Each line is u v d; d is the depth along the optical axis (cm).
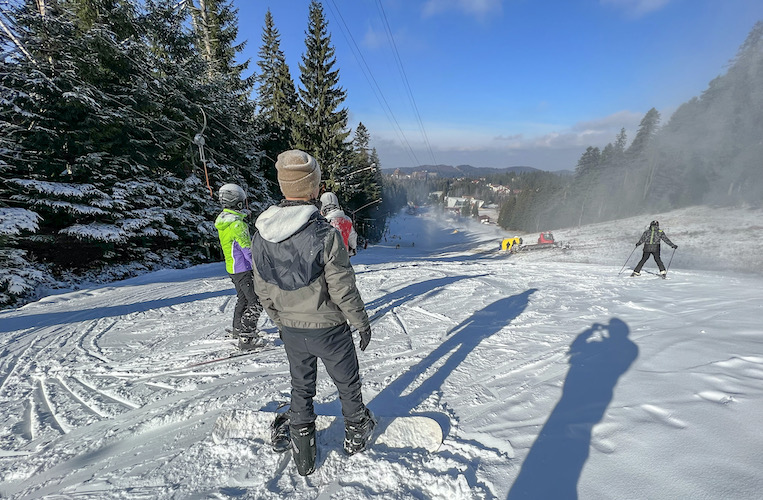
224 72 1909
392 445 176
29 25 903
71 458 187
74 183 991
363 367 283
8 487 167
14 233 764
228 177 1482
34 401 253
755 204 3275
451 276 720
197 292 639
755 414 176
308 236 140
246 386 258
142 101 1109
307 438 158
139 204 1171
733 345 271
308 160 150
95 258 1037
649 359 255
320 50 2400
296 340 155
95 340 383
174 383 272
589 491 138
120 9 1134
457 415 203
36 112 900
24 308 546
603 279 672
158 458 180
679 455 152
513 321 387
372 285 643
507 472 152
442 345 325
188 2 1446
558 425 184
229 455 175
